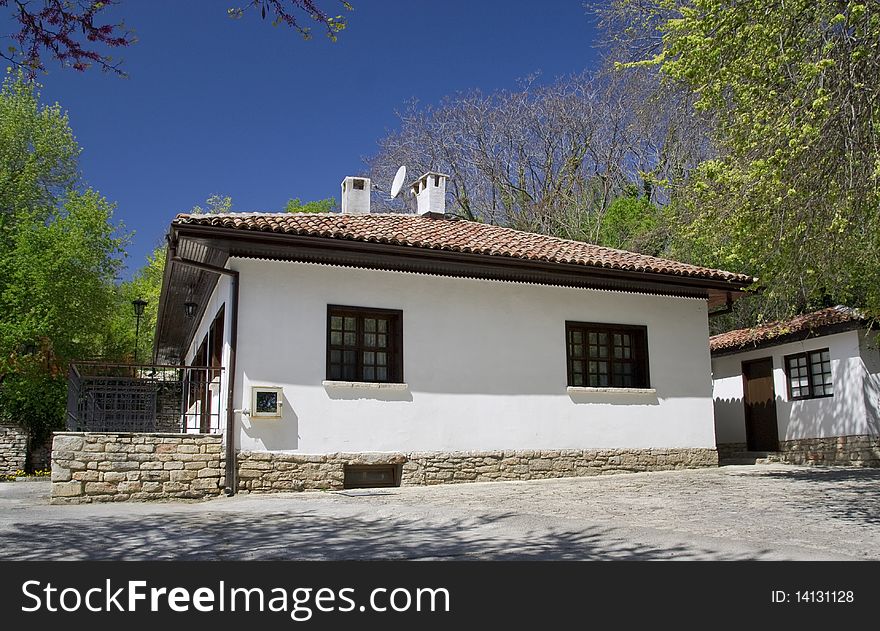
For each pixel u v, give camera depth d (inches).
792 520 319.3
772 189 343.6
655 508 362.3
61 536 283.9
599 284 577.9
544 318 567.2
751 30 335.9
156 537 282.0
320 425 482.0
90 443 428.8
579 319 579.5
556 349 566.9
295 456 471.8
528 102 1456.7
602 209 1364.4
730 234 398.6
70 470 422.9
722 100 370.3
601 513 344.8
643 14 704.4
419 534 287.7
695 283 593.6
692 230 431.8
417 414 512.4
